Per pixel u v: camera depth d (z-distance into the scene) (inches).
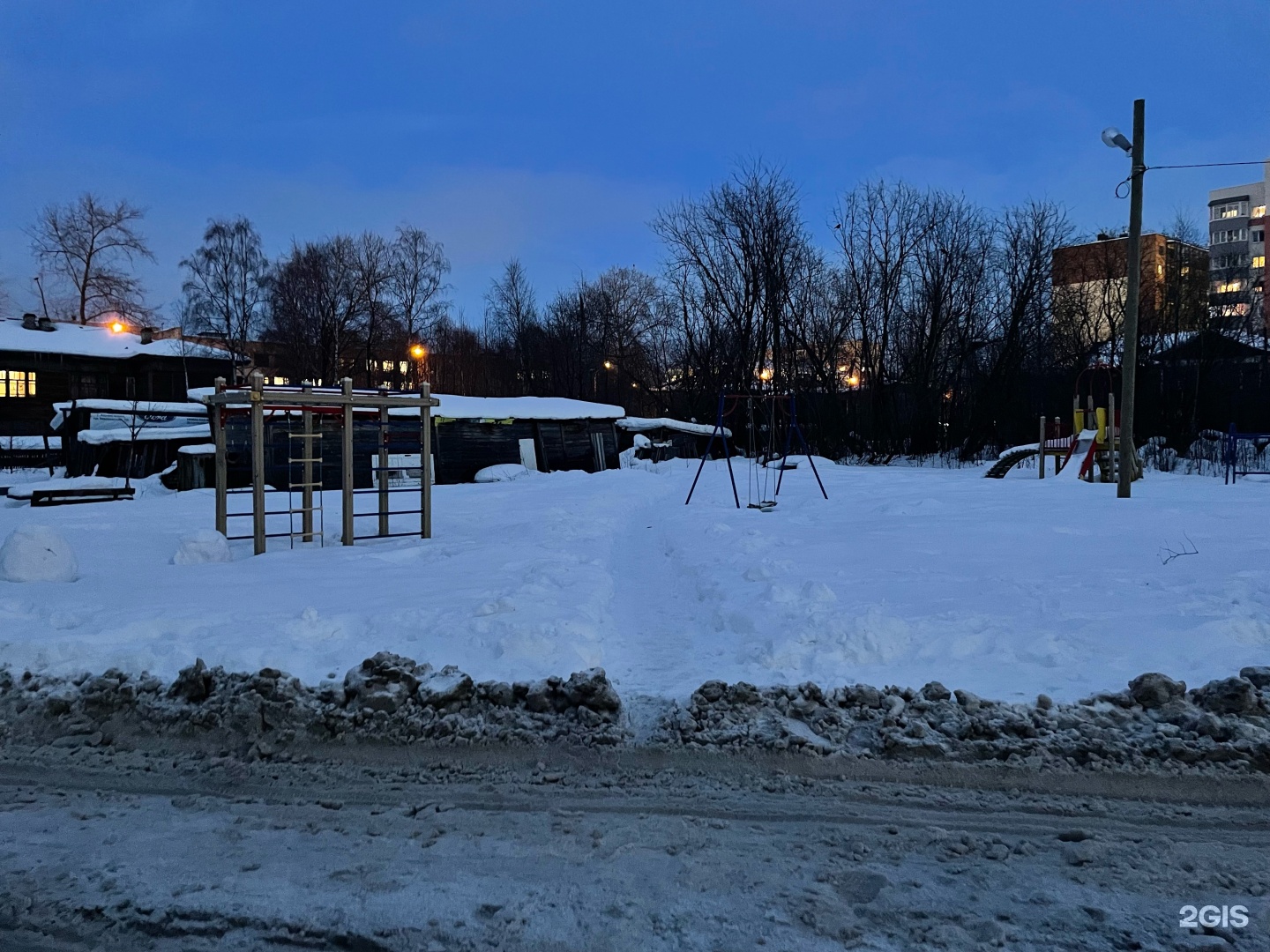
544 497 693.9
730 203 1621.6
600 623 231.1
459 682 169.6
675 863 117.0
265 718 165.2
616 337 2057.1
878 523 445.1
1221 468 957.2
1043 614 221.3
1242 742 143.6
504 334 2267.5
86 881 113.1
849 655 191.6
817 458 1280.8
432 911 104.0
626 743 156.7
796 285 1630.2
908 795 138.4
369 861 118.5
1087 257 1631.4
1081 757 145.1
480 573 310.3
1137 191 532.7
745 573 291.7
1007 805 134.3
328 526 519.2
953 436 1502.2
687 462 1224.8
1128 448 546.9
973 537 376.5
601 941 97.2
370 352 2036.2
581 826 129.9
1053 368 1407.5
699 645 213.3
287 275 1935.3
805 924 100.7
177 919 103.3
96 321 2079.2
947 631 203.9
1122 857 117.4
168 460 1015.6
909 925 100.2
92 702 174.2
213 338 1940.2
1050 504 511.2
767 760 150.2
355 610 240.8
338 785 147.0
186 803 140.9
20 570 299.1
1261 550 316.8
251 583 296.4
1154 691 158.6
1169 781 138.6
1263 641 196.1
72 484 813.2
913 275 1577.3
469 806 137.9
